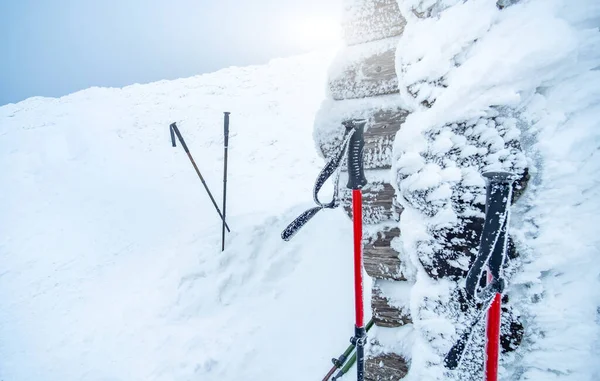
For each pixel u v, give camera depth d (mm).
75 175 9398
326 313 3037
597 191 1024
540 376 1128
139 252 5859
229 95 13438
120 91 15758
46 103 15367
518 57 1075
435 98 1290
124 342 3600
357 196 1362
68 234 6961
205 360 2936
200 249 4691
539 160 1102
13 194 8828
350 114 1783
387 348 1763
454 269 1306
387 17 1592
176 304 3906
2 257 6480
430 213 1337
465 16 1214
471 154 1218
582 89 1028
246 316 3457
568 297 1083
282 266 4004
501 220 832
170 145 10469
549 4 1078
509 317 1180
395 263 1687
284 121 11219
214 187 8305
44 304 4898
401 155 1409
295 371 2592
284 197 7418
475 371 1281
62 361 3555
